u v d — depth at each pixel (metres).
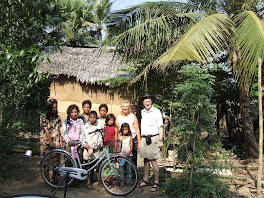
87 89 8.72
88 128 5.12
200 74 4.51
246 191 5.01
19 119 7.08
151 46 7.43
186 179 4.65
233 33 6.23
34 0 6.03
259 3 7.21
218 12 7.69
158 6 7.92
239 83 7.33
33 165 6.54
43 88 9.36
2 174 5.57
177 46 5.58
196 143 4.65
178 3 7.95
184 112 4.80
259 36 5.29
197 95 4.42
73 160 4.84
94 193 4.88
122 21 8.12
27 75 5.24
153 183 5.30
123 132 5.17
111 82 7.99
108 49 8.94
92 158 5.08
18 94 5.48
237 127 9.59
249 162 6.82
